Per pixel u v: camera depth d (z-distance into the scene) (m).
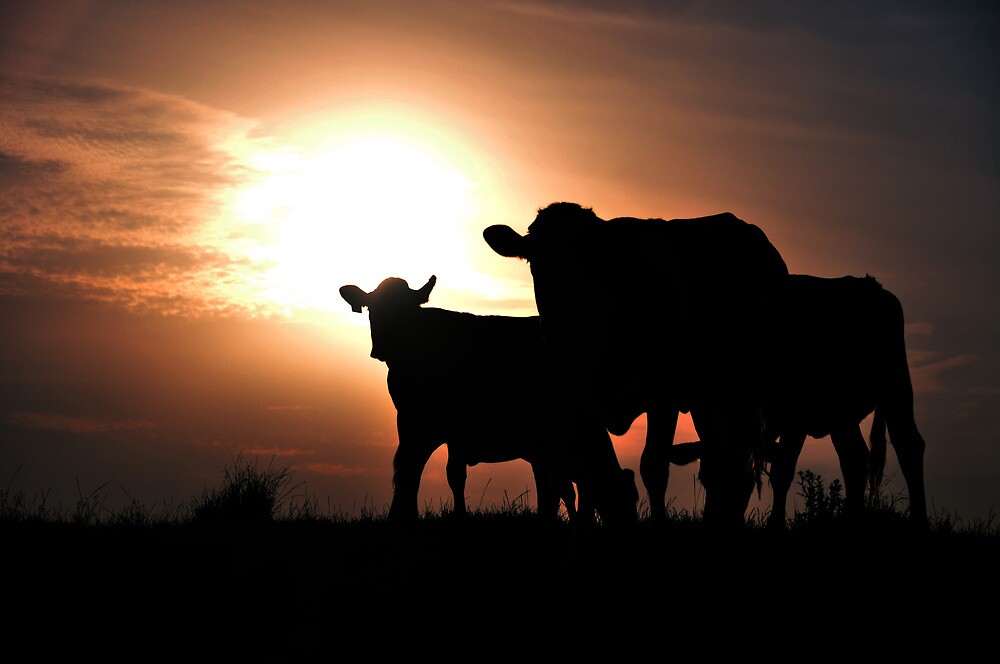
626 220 8.66
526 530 10.94
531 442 12.31
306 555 9.93
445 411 12.44
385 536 10.86
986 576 8.91
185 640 8.12
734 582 8.36
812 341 11.66
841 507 10.80
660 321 8.21
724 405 8.66
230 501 13.05
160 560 9.65
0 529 10.48
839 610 8.02
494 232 8.53
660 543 8.89
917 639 7.58
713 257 8.72
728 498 8.62
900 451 12.17
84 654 7.85
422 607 8.28
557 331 8.15
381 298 12.72
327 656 7.71
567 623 7.78
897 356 12.25
